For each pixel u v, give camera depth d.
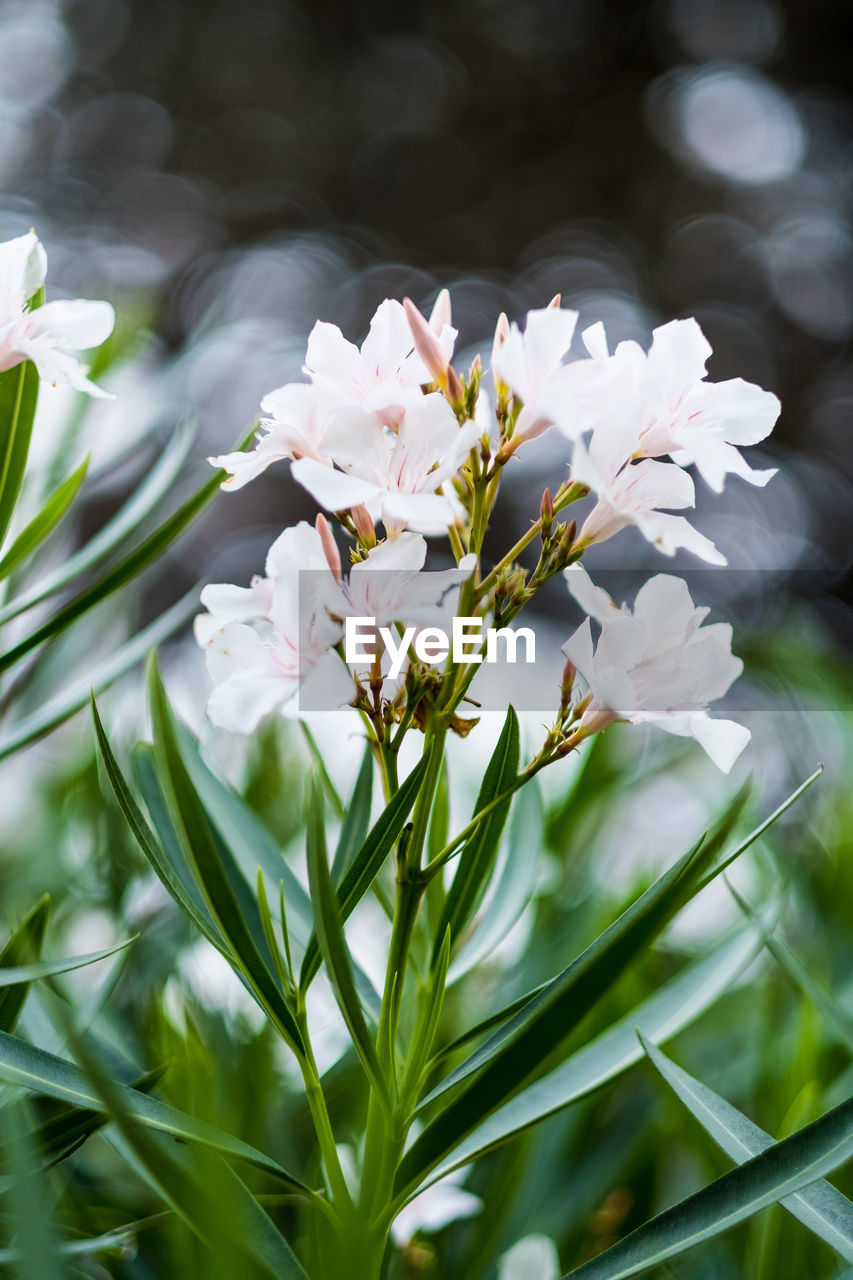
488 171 4.17
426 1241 0.70
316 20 4.17
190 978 0.76
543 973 0.74
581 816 0.80
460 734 0.59
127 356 0.76
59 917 0.79
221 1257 0.55
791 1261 0.65
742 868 0.85
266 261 3.91
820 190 4.19
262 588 0.60
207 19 4.12
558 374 0.59
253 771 0.84
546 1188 0.72
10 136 4.02
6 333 0.62
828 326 4.01
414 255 4.12
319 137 4.16
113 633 0.79
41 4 4.11
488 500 0.60
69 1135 0.59
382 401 0.58
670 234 4.14
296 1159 0.72
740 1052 0.78
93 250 3.87
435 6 4.15
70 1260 0.64
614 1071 0.62
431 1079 0.73
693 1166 0.75
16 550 0.65
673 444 0.60
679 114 4.17
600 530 0.60
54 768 0.88
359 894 0.59
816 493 3.76
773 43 4.13
